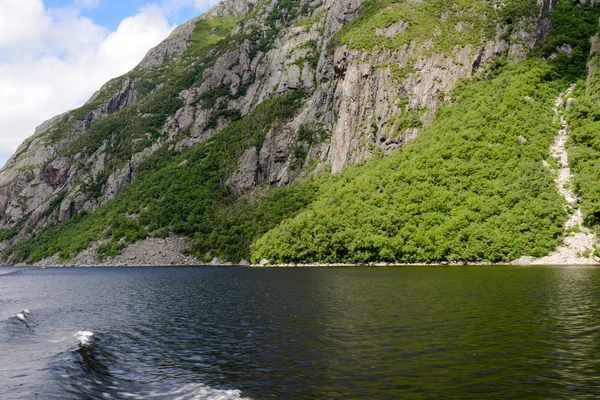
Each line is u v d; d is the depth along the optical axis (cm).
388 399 2066
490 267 10344
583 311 4016
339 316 4316
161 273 13475
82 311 5575
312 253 14600
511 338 3116
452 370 2459
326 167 19475
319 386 2289
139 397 2209
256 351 3103
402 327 3647
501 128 14412
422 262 12525
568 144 13150
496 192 12700
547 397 2014
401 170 14875
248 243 17862
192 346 3347
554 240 11044
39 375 2467
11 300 7250
